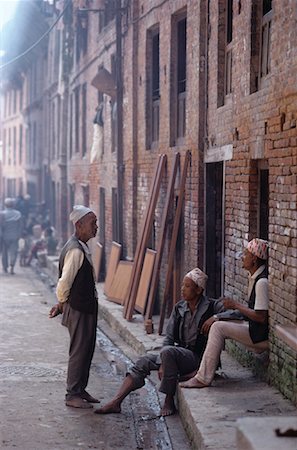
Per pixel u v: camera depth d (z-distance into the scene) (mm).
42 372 11039
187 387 8758
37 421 8656
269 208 8906
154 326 13523
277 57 8664
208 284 12602
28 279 23672
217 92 11812
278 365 8586
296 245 8016
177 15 14242
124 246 17875
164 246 14516
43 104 37094
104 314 15742
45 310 17172
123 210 18000
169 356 8883
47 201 35906
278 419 5090
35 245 27969
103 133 21391
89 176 23953
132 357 12219
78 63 26297
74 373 9242
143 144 16531
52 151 34156
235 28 10648
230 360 10391
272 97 8852
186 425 8188
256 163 9914
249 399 8297
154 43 16328
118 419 8836
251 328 8898
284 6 8406
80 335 9180
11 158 50062
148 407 9375
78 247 9047
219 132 11617
